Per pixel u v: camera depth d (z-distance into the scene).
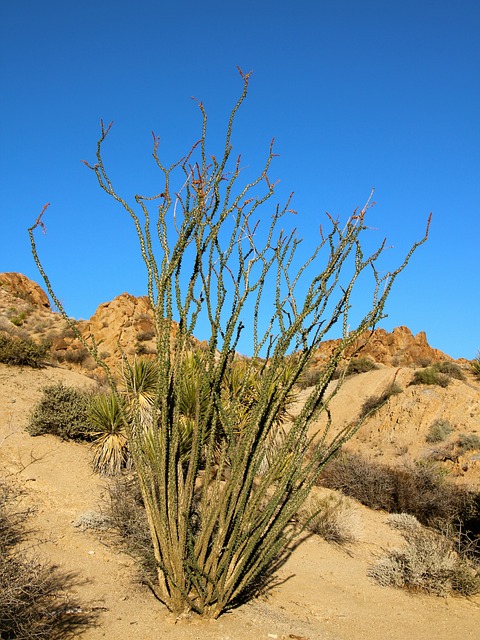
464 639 7.12
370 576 9.02
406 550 9.54
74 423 10.76
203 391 5.52
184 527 5.50
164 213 5.46
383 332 45.09
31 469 9.32
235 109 5.36
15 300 41.19
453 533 10.64
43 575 5.71
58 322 35.97
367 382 31.42
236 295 5.58
